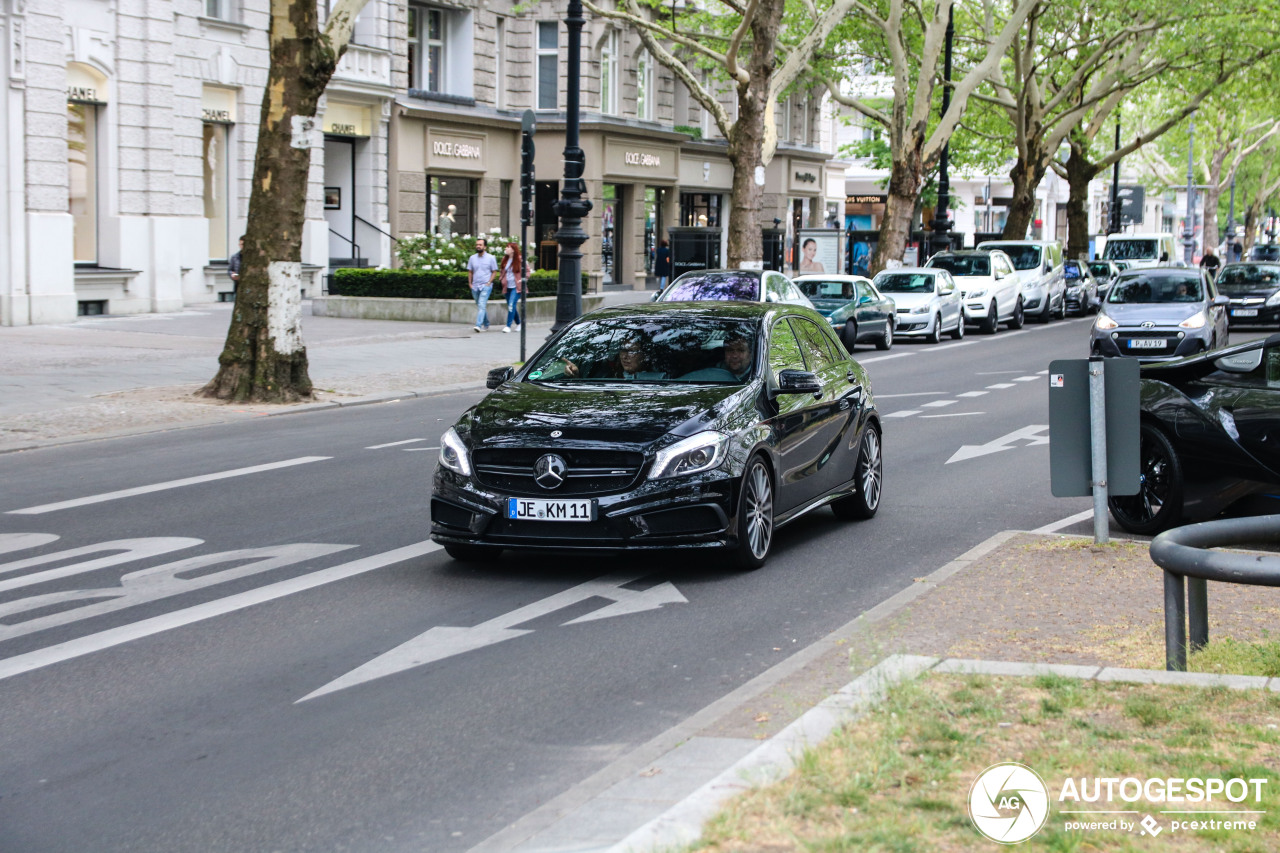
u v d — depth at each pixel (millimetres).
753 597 8008
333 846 4508
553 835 4348
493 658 6754
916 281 31531
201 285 31984
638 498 8055
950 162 54938
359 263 37562
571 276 23953
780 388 9125
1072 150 49656
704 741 5215
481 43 41250
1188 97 51406
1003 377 22453
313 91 17297
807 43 29109
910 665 5891
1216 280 35125
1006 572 8203
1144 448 9609
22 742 5570
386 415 17000
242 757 5375
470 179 41781
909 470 12938
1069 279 42656
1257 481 9016
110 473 12578
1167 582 5938
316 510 10766
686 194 50438
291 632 7258
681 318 9742
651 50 28984
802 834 4020
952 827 4090
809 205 61000
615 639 7094
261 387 17391
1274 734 4941
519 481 8242
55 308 27016
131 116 29594
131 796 4973
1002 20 45844
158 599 7984
